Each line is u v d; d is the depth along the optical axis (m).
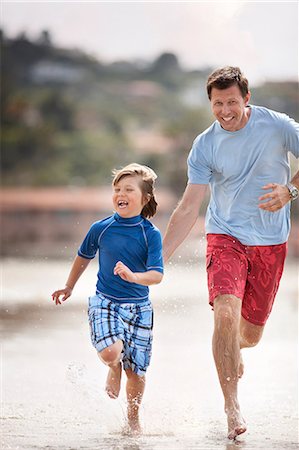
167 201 140.25
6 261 45.84
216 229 11.19
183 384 14.04
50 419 11.14
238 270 10.88
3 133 177.25
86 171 172.75
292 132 10.95
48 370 15.09
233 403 10.20
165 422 11.10
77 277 11.02
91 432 10.46
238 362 10.38
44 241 75.94
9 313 24.20
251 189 11.04
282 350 18.23
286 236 11.36
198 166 11.22
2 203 142.50
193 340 20.05
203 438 10.24
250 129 10.91
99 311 10.53
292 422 11.25
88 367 15.48
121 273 10.12
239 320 10.62
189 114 168.25
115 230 10.70
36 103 193.75
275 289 11.50
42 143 175.25
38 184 167.00
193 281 35.41
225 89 10.71
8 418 11.19
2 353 17.17
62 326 21.59
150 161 167.62
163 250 11.14
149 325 10.71
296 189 10.58
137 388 10.70
